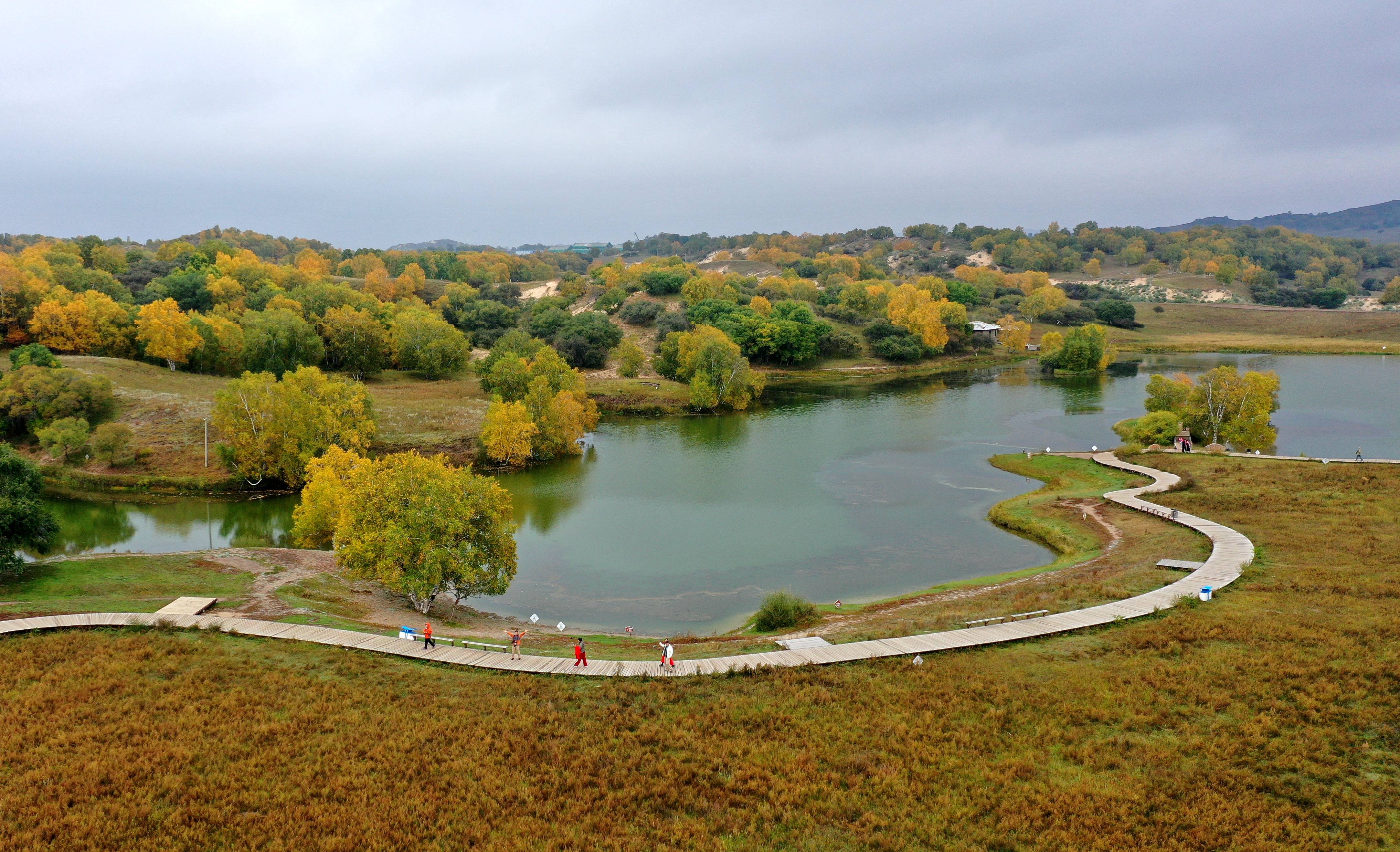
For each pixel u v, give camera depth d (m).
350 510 52.09
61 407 95.81
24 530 54.25
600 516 80.12
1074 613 43.22
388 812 27.23
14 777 28.53
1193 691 33.53
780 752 30.89
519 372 122.12
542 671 39.22
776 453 108.94
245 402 88.12
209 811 26.75
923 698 34.53
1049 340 193.50
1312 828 24.95
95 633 42.66
